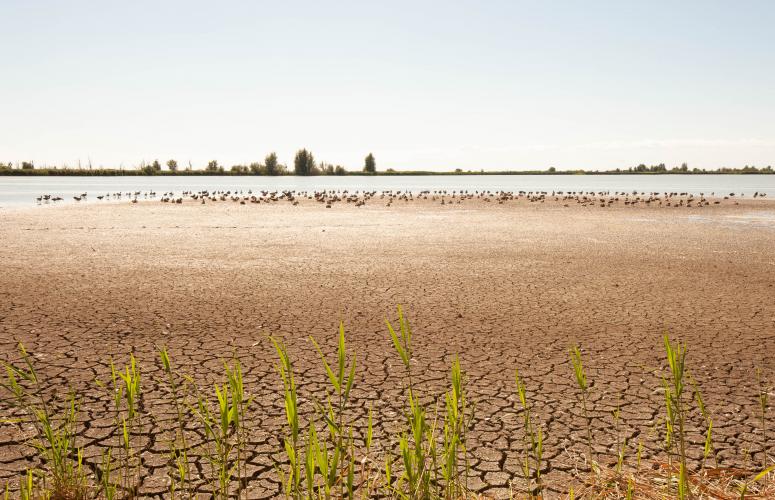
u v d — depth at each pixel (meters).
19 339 6.29
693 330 6.96
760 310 8.05
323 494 3.11
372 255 13.69
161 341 6.29
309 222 23.77
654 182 161.62
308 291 9.29
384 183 132.62
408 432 3.99
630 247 15.44
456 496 2.77
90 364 5.45
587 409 4.49
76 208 32.06
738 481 3.21
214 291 9.22
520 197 51.78
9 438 3.84
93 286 9.51
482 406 4.54
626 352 6.04
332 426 2.20
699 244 16.17
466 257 13.40
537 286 9.84
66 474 3.00
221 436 3.90
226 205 36.72
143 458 3.57
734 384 5.08
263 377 5.15
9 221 22.75
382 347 6.18
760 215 28.62
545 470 3.49
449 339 6.52
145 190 68.94
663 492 3.03
